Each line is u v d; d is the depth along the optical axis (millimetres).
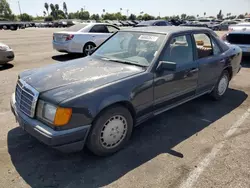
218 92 4883
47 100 2590
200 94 4375
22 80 3088
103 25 9938
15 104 3111
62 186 2471
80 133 2609
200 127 3785
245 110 4473
